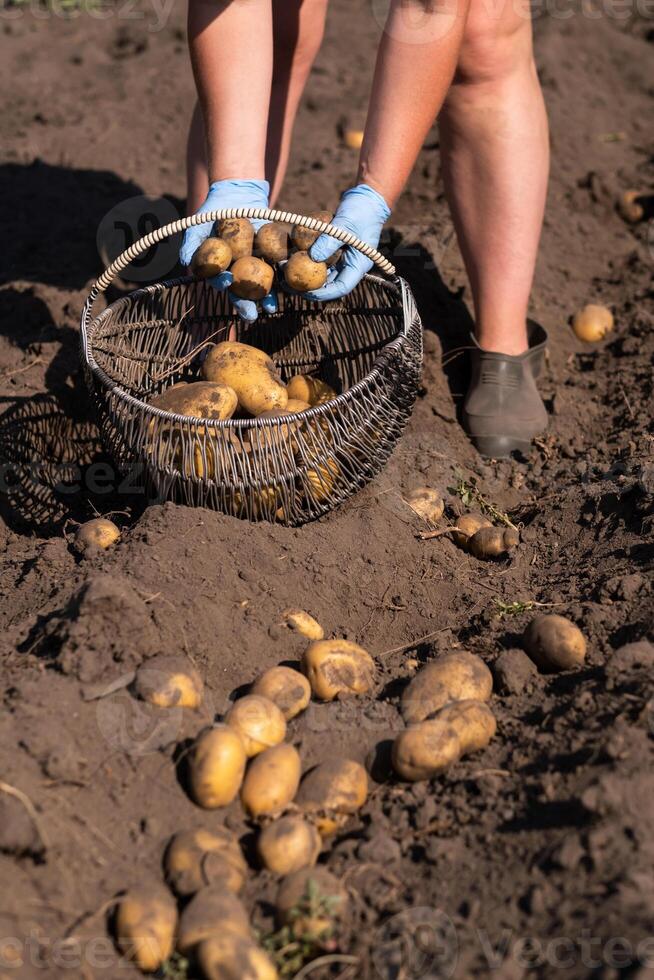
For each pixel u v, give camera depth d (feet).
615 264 7.13
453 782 4.23
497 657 4.57
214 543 4.76
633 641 4.52
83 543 4.91
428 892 3.94
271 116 6.03
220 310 5.66
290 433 4.77
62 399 5.68
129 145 7.98
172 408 4.88
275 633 4.62
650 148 8.43
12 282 6.44
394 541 5.06
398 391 4.94
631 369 6.14
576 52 9.59
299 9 5.70
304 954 3.86
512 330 5.74
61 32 9.82
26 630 4.55
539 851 3.92
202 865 3.96
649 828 3.87
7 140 8.01
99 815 4.07
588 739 4.15
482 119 5.41
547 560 5.12
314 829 4.07
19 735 4.11
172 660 4.34
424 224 6.88
